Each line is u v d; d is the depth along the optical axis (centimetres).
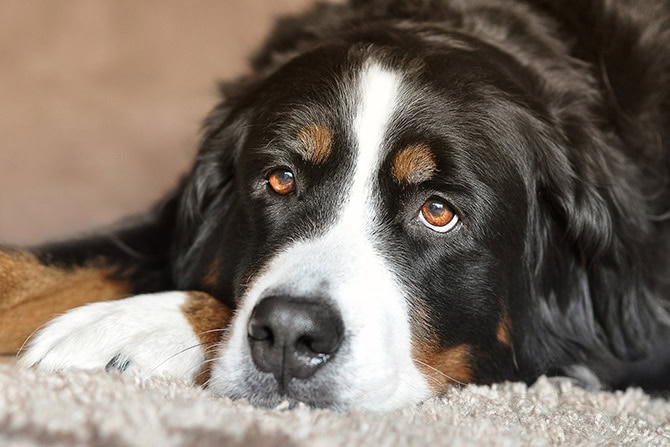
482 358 351
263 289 308
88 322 313
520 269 360
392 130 331
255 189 349
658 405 338
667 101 427
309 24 448
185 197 399
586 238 371
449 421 272
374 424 251
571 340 381
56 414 223
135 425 221
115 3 781
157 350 308
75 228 567
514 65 383
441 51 360
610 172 379
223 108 419
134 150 672
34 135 678
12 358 347
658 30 434
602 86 413
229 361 305
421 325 326
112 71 763
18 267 367
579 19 430
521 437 263
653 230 399
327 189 332
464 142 335
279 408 278
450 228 333
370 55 353
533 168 360
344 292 303
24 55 756
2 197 605
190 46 777
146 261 399
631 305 382
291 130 340
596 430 284
